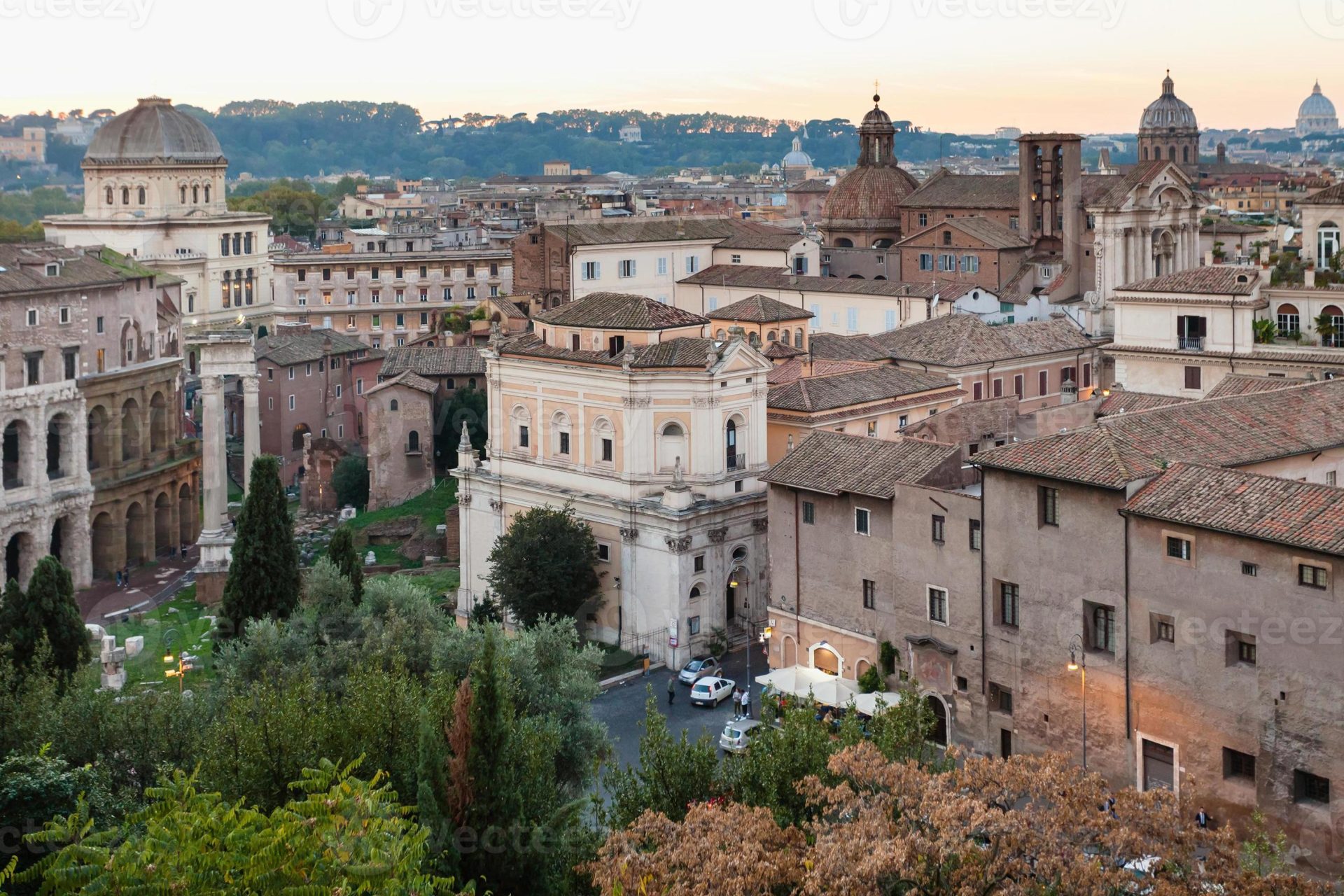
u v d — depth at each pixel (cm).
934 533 8931
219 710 7750
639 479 11631
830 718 9088
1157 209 16062
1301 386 9506
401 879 5216
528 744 6800
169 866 4991
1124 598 7844
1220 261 16650
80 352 15025
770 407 12362
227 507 17150
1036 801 6112
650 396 11538
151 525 15975
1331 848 7062
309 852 5103
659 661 11412
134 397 15850
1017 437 10669
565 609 11625
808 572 9938
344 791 5516
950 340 14412
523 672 8244
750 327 14950
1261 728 7294
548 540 11562
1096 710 8050
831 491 9594
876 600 9494
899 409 12838
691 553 11388
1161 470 7894
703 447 11525
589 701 8638
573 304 12506
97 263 15725
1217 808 7500
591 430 11950
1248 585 7294
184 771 7019
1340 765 7006
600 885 5553
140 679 10206
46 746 6625
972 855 5334
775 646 10231
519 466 12531
